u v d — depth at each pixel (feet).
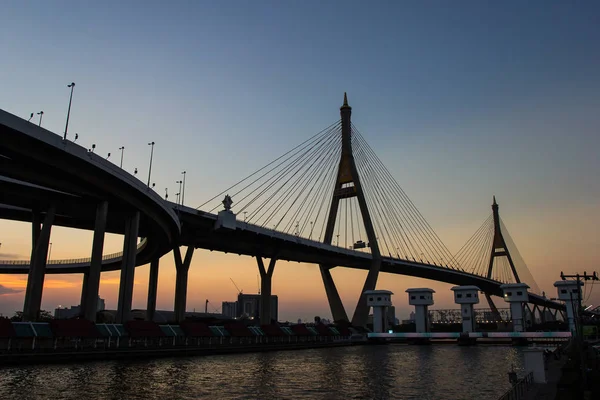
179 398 130.52
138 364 203.62
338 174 504.43
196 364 214.69
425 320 488.02
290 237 399.44
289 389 151.64
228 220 336.49
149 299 367.66
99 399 123.95
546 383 126.21
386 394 144.97
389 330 544.21
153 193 266.77
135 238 268.62
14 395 125.70
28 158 199.62
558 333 409.69
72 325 221.25
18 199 275.80
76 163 214.48
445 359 271.08
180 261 361.10
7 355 179.32
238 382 163.12
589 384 115.85
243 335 341.21
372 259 495.82
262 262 426.92
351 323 502.38
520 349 370.94
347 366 225.76
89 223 341.00
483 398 138.82
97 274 245.04
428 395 143.64
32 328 208.54
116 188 243.40
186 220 323.78
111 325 244.83
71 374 164.25
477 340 493.36
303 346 366.63
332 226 488.44
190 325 306.76
